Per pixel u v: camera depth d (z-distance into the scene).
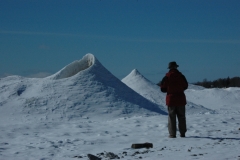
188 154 11.04
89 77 31.22
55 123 17.70
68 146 12.99
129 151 12.02
